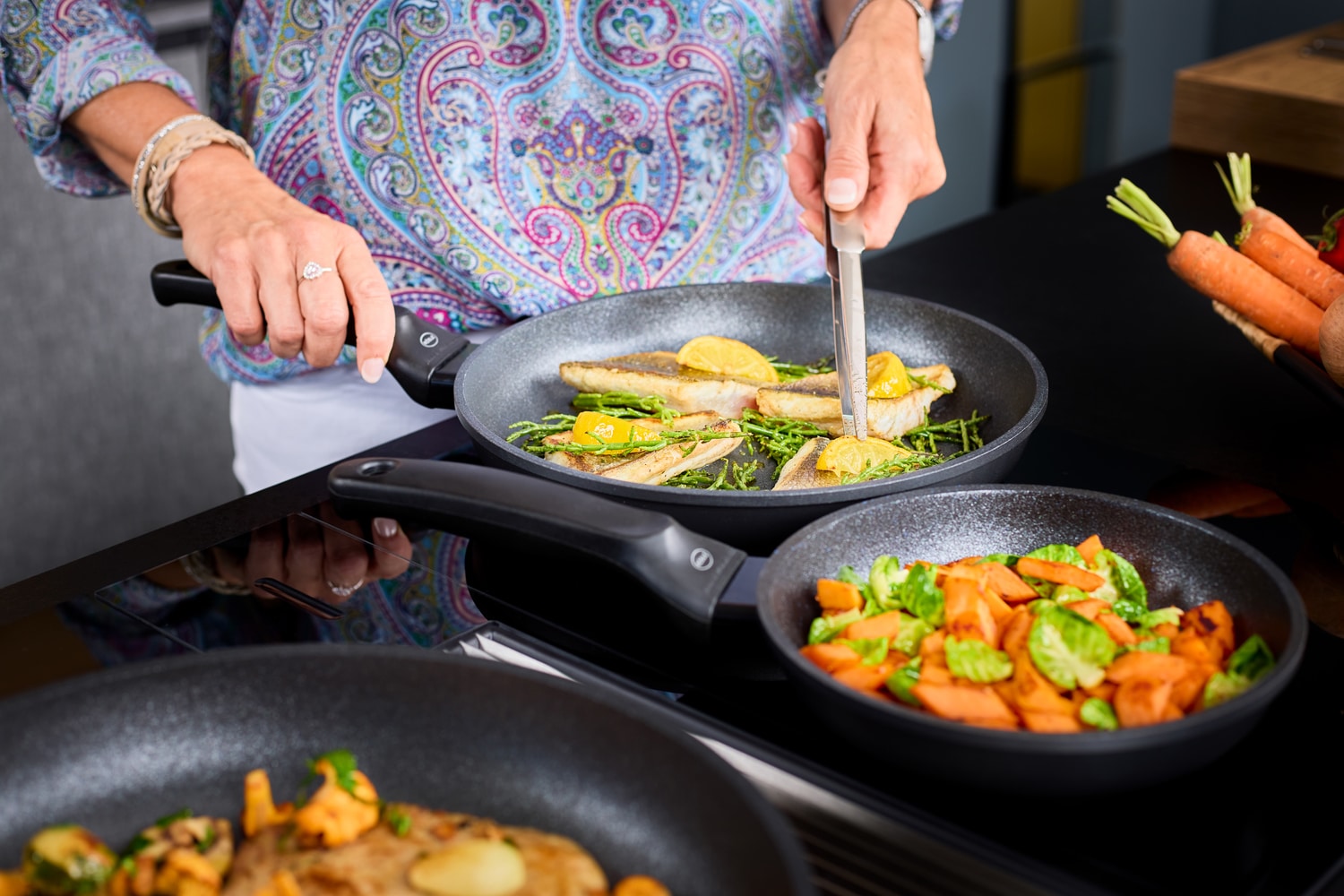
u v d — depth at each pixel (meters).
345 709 0.65
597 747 0.62
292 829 0.60
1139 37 3.96
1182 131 1.86
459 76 1.25
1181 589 0.74
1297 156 1.75
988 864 0.60
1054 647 0.64
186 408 2.57
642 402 1.10
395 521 0.93
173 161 1.14
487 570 0.86
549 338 1.17
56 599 0.83
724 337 1.21
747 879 0.54
